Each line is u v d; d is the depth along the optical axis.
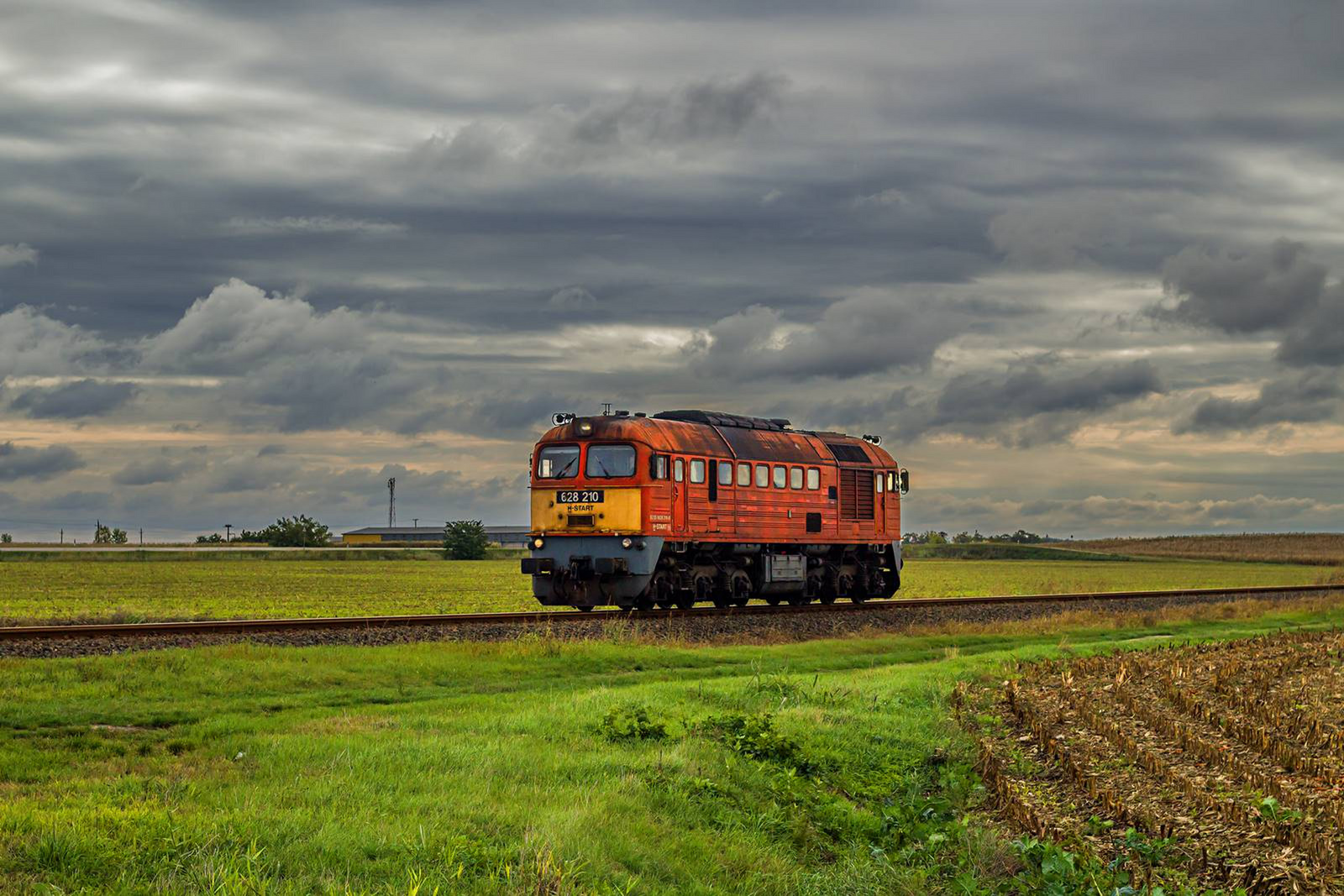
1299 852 12.39
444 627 28.28
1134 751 16.73
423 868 10.16
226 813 11.13
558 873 10.36
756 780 15.10
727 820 13.51
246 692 19.83
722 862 12.23
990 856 12.88
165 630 25.92
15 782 13.05
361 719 17.23
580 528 34.94
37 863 9.61
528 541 35.88
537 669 24.28
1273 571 112.00
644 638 29.16
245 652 22.31
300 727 16.44
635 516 34.47
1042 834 13.32
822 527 41.12
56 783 12.56
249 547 178.00
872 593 44.38
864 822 14.37
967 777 16.39
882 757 17.44
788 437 40.91
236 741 15.23
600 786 13.51
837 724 18.97
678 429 36.19
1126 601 48.06
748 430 39.53
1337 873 11.70
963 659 28.77
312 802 11.87
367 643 26.11
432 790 12.65
